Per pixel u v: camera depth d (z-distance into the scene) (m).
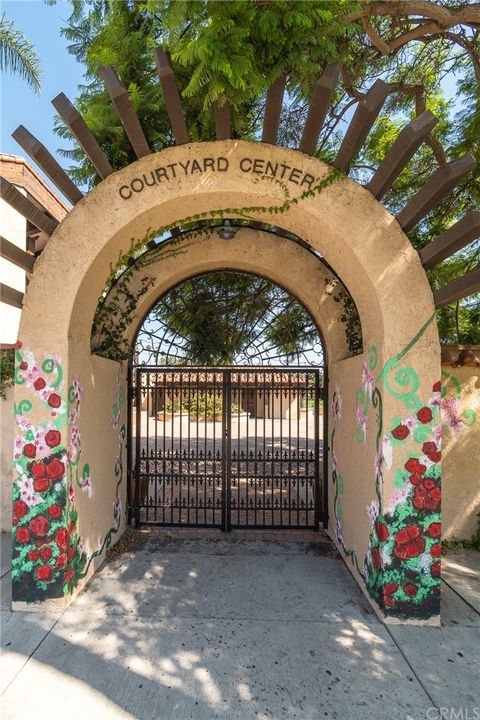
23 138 3.67
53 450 3.89
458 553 5.25
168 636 3.49
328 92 3.47
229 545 5.46
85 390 4.38
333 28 3.61
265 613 3.86
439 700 2.84
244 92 3.52
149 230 4.44
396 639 3.48
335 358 5.62
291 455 6.17
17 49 5.98
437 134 7.16
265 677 3.04
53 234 3.99
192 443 13.41
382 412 3.79
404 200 7.29
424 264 3.90
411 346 3.79
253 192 3.96
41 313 3.95
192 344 6.39
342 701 2.82
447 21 5.02
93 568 4.61
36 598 3.85
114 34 5.24
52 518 3.87
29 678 2.99
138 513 6.08
